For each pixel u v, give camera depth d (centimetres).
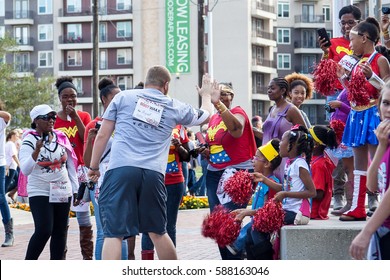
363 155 880
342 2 1526
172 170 996
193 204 2123
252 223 847
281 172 895
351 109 884
